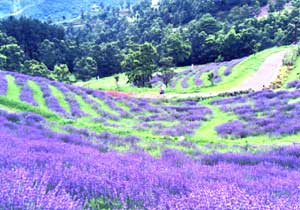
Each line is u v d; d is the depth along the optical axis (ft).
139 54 334.44
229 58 505.25
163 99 179.32
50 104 140.15
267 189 30.63
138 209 23.84
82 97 163.53
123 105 161.58
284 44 472.44
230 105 145.89
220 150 76.28
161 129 114.21
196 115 136.77
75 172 29.76
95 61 543.80
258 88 191.83
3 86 159.12
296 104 122.93
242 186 32.04
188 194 25.82
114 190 26.48
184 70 408.46
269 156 57.06
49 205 20.45
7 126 70.79
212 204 22.44
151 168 36.88
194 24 631.56
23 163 31.63
